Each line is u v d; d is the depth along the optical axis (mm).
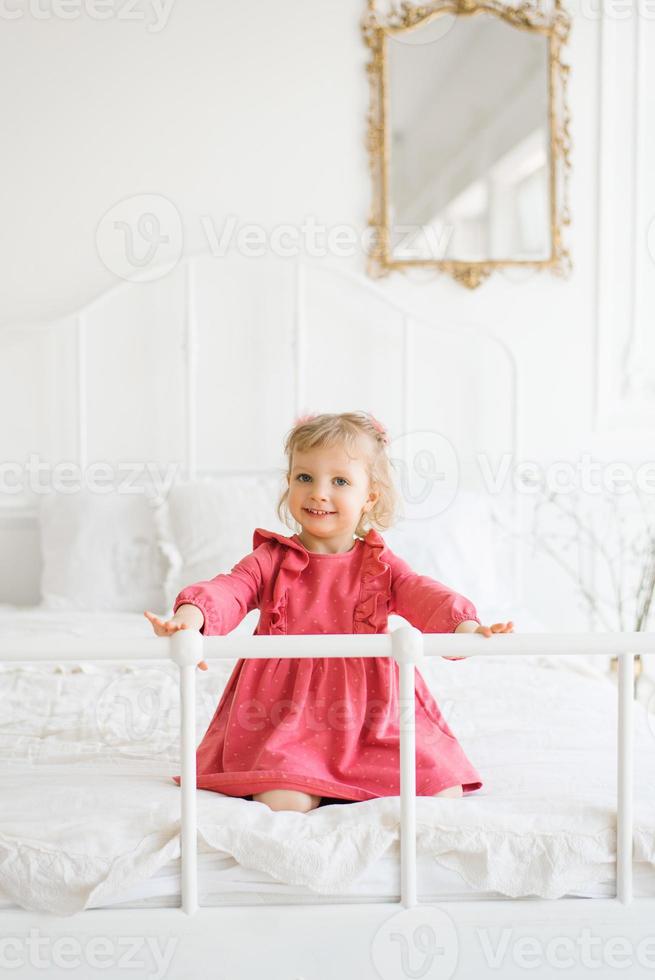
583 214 2707
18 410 2602
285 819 1122
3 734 1497
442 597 1261
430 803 1141
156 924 1076
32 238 2584
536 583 2756
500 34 2652
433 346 2697
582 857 1108
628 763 1110
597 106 2686
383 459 1392
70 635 2100
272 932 1088
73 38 2564
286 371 2668
